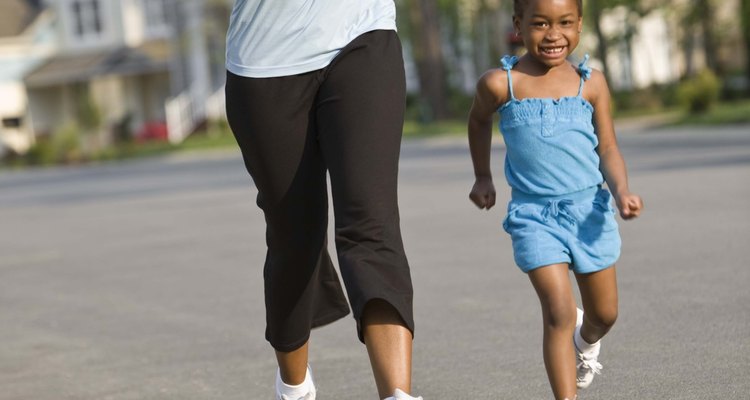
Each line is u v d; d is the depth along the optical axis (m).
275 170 9.58
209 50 118.50
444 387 12.94
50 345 17.50
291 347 10.19
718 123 57.47
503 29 109.56
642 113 76.12
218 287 21.80
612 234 9.96
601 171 10.12
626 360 13.39
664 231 23.62
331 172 9.28
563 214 9.79
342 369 14.27
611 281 10.04
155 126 113.06
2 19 125.56
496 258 22.34
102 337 17.80
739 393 11.69
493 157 52.12
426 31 93.19
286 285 9.96
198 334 17.39
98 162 93.69
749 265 18.89
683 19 94.50
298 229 9.76
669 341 14.16
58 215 42.28
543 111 9.92
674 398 11.71
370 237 9.10
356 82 9.26
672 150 46.75
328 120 9.33
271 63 9.43
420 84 94.38
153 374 14.87
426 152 61.84
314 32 9.38
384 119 9.22
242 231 31.09
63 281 24.50
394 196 9.23
